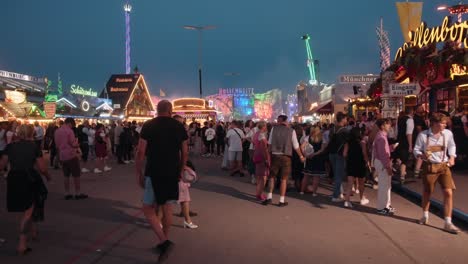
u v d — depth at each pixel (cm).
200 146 2727
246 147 1778
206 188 1305
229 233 763
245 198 1128
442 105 1861
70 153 1088
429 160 789
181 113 4116
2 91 3484
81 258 624
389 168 924
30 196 654
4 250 663
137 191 1238
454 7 1905
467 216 825
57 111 4131
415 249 667
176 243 698
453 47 1466
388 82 1636
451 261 610
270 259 616
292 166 1243
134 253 647
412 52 1639
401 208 991
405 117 1273
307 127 1584
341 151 1067
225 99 12281
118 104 5969
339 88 4069
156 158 602
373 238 730
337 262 603
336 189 1078
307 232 770
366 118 1930
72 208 984
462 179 1273
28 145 662
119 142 2127
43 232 768
